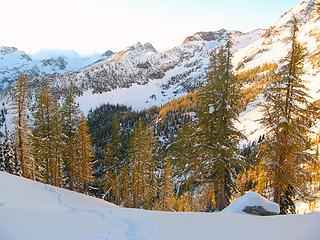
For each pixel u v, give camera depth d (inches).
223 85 997.8
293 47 935.7
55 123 1653.5
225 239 457.7
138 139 1950.1
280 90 948.6
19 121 1583.4
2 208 578.6
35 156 1737.2
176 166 1119.0
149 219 577.3
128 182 2151.8
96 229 505.7
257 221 544.1
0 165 1935.3
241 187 1877.5
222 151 1002.7
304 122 945.5
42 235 463.8
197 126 1049.5
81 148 1831.9
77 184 1894.7
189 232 490.3
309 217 534.6
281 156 952.3
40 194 824.3
